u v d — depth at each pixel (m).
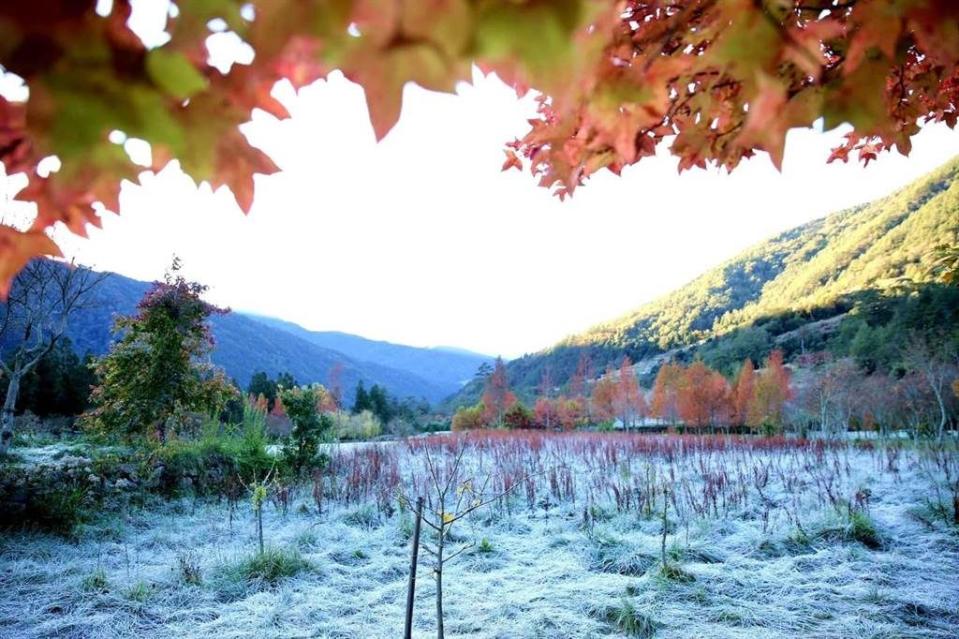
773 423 19.92
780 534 5.11
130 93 0.44
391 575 4.40
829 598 3.81
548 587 4.07
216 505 6.65
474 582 4.20
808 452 10.16
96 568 4.32
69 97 0.43
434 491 6.84
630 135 0.77
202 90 0.50
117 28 0.42
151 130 0.47
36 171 0.58
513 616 3.59
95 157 0.54
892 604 3.69
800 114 0.61
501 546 5.06
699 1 0.62
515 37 0.38
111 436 8.98
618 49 0.65
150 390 8.65
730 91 0.95
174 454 7.16
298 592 4.00
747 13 0.54
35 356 7.84
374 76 0.41
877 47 0.60
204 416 9.55
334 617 3.61
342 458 9.38
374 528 5.71
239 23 0.40
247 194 0.58
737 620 3.50
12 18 0.39
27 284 7.50
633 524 5.59
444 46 0.39
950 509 5.39
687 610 3.65
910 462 8.36
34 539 4.98
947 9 0.52
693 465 8.62
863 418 17.36
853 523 5.08
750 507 6.04
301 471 7.70
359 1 0.37
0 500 5.13
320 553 4.83
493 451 10.67
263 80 0.52
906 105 1.22
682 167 1.18
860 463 8.75
